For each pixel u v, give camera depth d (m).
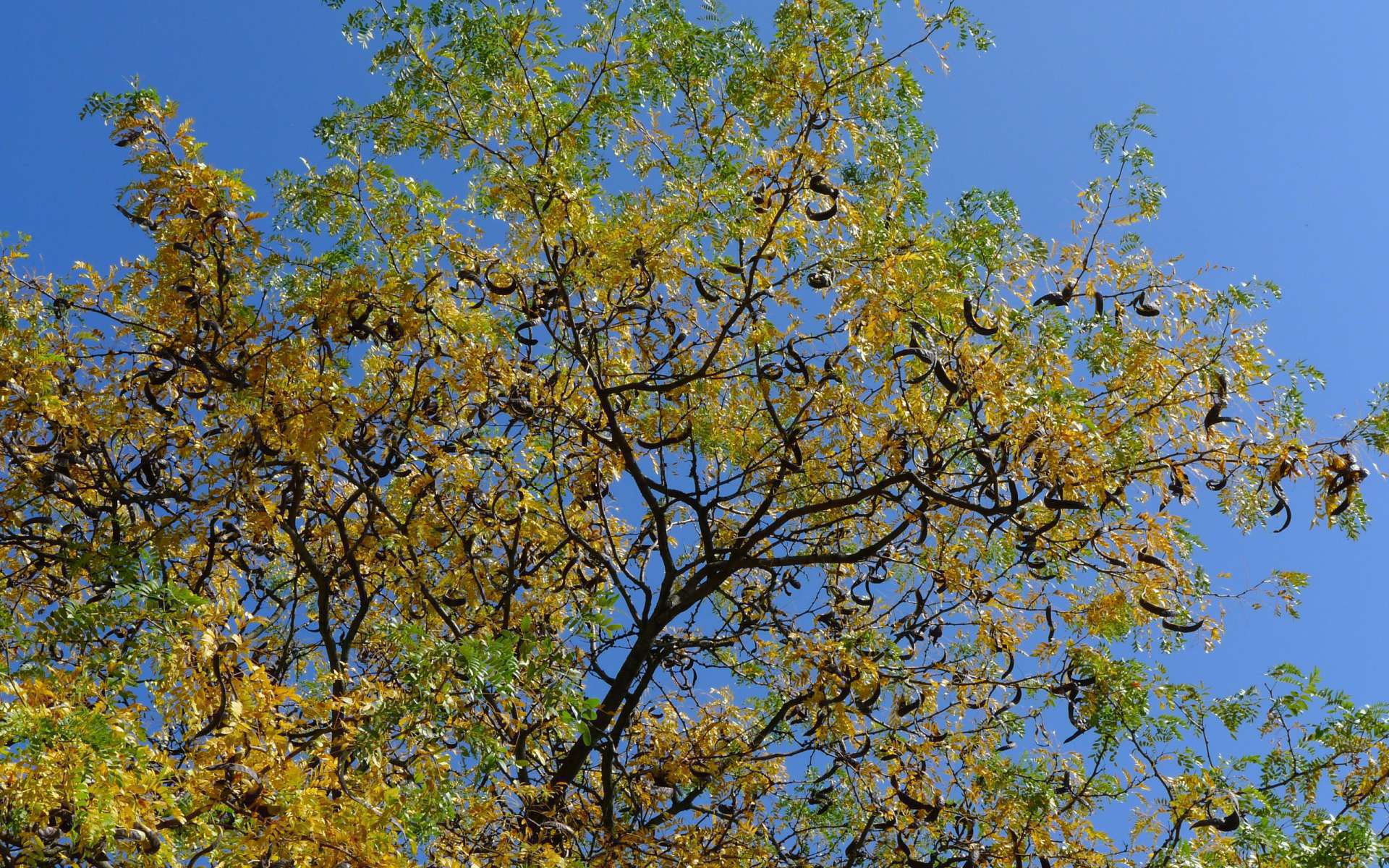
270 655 7.93
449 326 7.47
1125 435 7.57
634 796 8.27
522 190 7.56
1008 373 7.18
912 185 8.03
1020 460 6.97
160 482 7.46
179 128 6.84
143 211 6.85
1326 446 7.27
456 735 5.94
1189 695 7.59
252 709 4.96
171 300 7.10
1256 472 7.45
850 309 7.62
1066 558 7.68
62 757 4.32
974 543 8.34
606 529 9.00
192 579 7.64
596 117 7.98
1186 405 7.72
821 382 7.64
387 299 7.47
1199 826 6.92
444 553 7.67
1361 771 7.33
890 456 7.86
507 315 8.12
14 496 7.44
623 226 7.89
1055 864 7.38
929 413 7.70
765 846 8.05
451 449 7.56
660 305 8.31
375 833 4.81
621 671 8.20
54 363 7.57
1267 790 7.48
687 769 8.00
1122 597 7.69
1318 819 7.21
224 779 4.70
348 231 7.76
